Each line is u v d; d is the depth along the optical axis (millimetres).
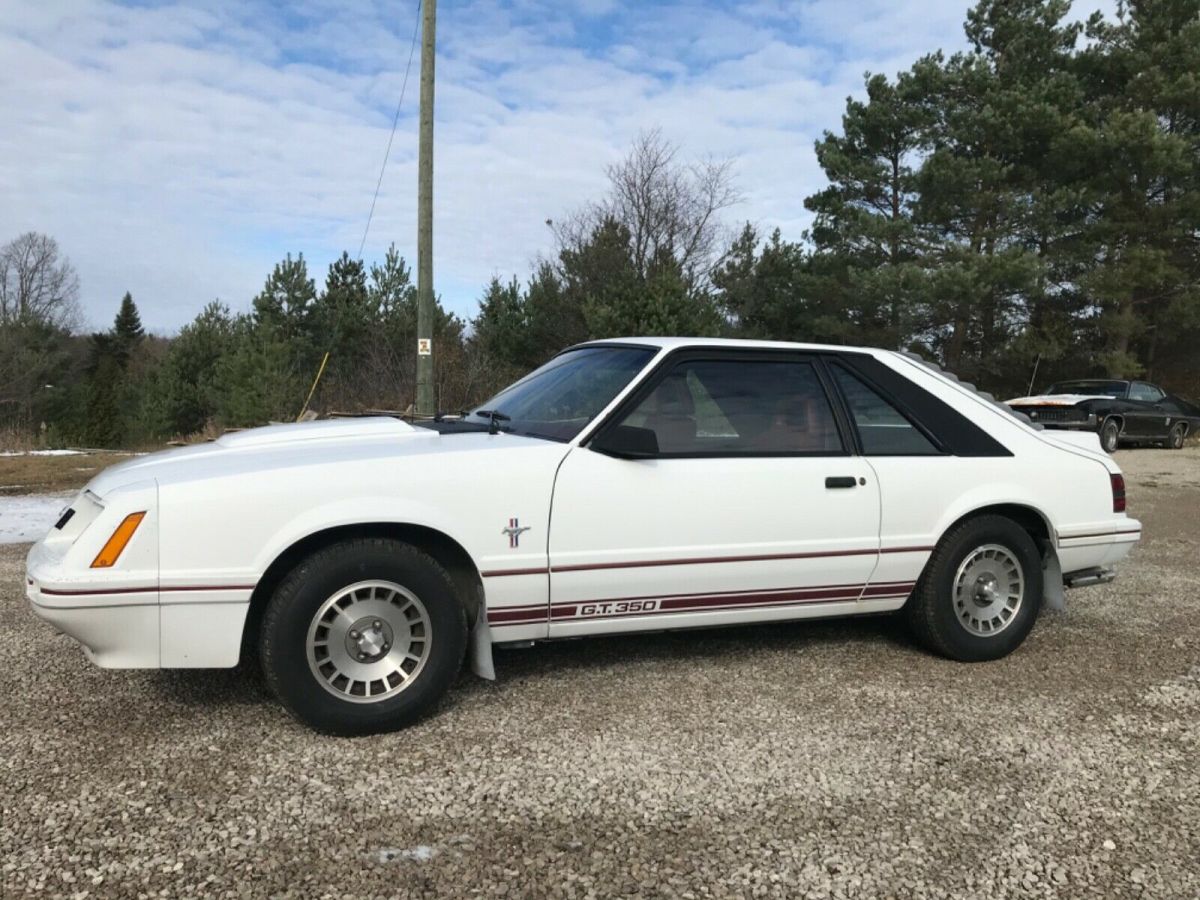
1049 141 23734
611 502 3686
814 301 26875
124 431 33969
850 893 2443
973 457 4434
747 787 3039
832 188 26797
